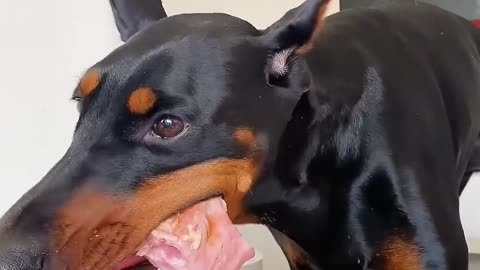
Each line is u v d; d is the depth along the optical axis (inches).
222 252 17.1
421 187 19.4
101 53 26.3
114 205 15.9
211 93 16.8
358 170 19.6
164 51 16.8
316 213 20.0
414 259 19.6
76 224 15.4
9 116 25.6
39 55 25.8
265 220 19.8
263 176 18.2
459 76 22.3
